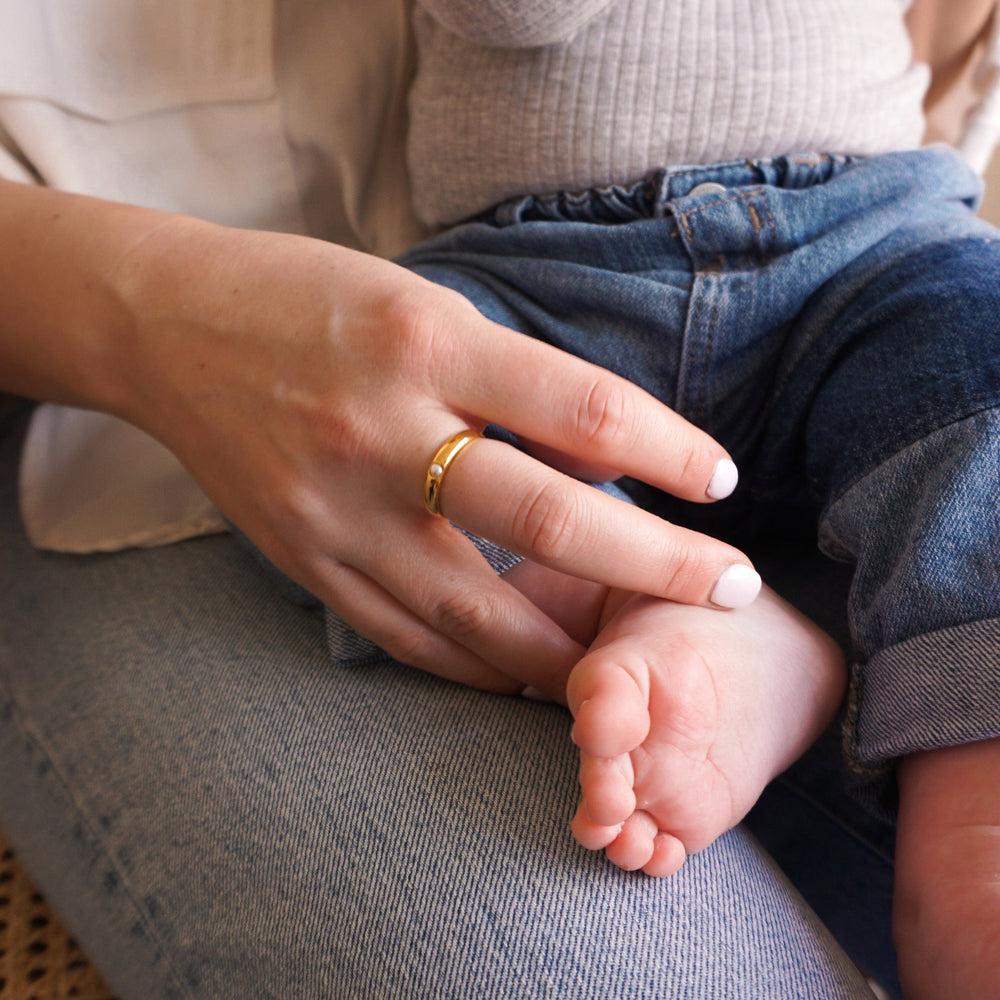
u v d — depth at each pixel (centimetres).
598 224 45
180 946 37
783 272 41
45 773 42
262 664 41
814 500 44
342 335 38
